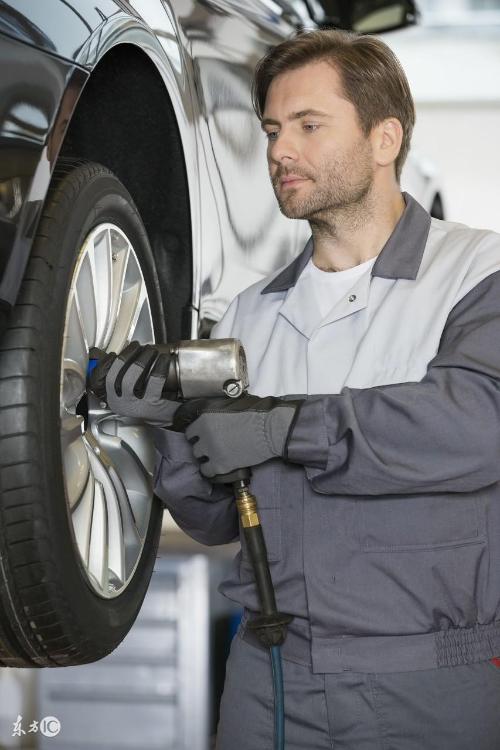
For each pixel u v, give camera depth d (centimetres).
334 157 178
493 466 162
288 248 272
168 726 415
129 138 205
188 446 178
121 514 186
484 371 161
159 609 416
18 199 145
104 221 176
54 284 156
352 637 167
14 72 146
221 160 229
